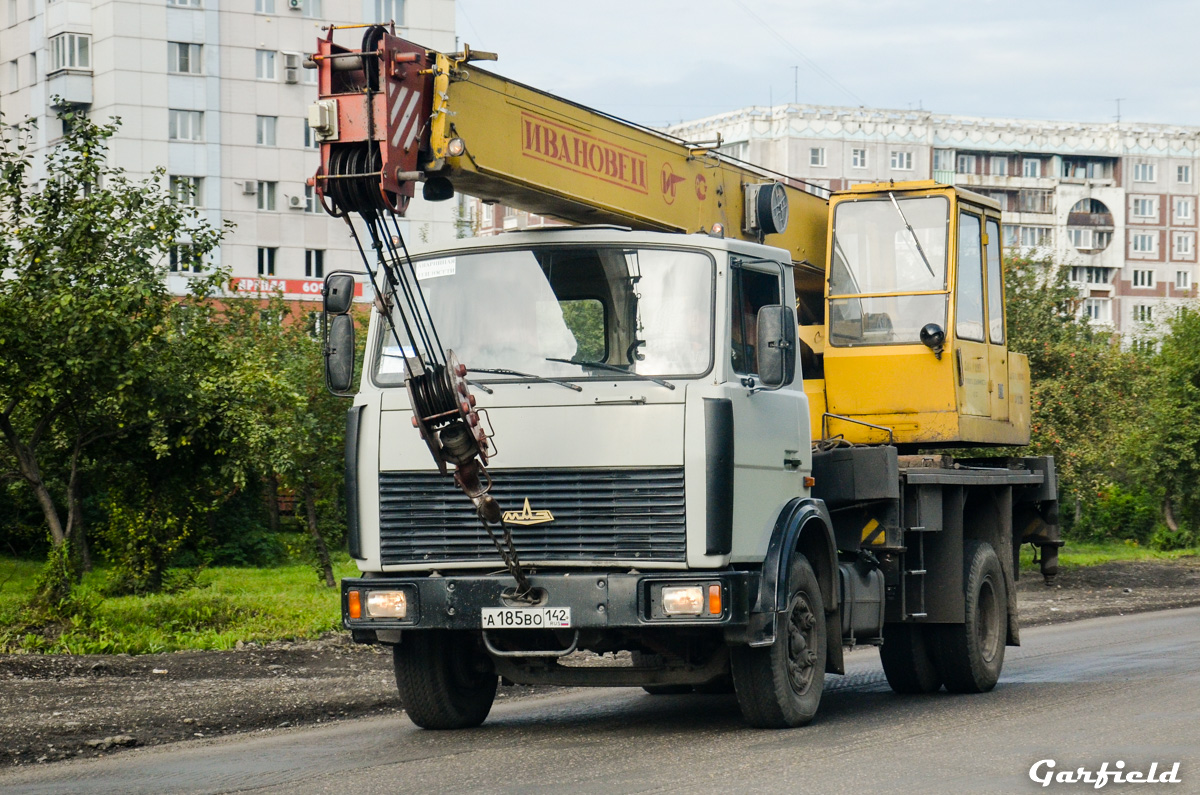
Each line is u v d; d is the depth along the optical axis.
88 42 57.50
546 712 11.23
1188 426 43.91
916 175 95.19
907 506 11.47
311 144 59.53
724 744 8.91
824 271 14.16
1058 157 99.94
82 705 11.01
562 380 9.00
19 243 18.47
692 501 8.68
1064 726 9.64
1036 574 31.27
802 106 92.88
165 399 19.69
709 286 9.10
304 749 9.15
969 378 13.36
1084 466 32.25
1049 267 35.38
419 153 8.77
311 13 59.44
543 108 9.88
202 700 11.41
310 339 27.41
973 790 7.30
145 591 23.25
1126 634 17.78
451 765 8.30
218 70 57.91
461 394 8.45
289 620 18.25
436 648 9.88
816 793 7.22
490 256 9.45
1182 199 103.06
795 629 9.66
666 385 8.81
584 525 8.80
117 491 23.02
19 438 19.86
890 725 9.83
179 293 48.66
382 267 9.59
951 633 12.14
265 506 39.47
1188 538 45.31
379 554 9.17
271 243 58.62
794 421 9.88
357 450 9.30
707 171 12.03
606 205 10.48
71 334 17.33
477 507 8.58
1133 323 101.44
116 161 56.41
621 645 9.20
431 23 61.78
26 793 7.64
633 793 7.25
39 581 17.03
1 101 61.19
